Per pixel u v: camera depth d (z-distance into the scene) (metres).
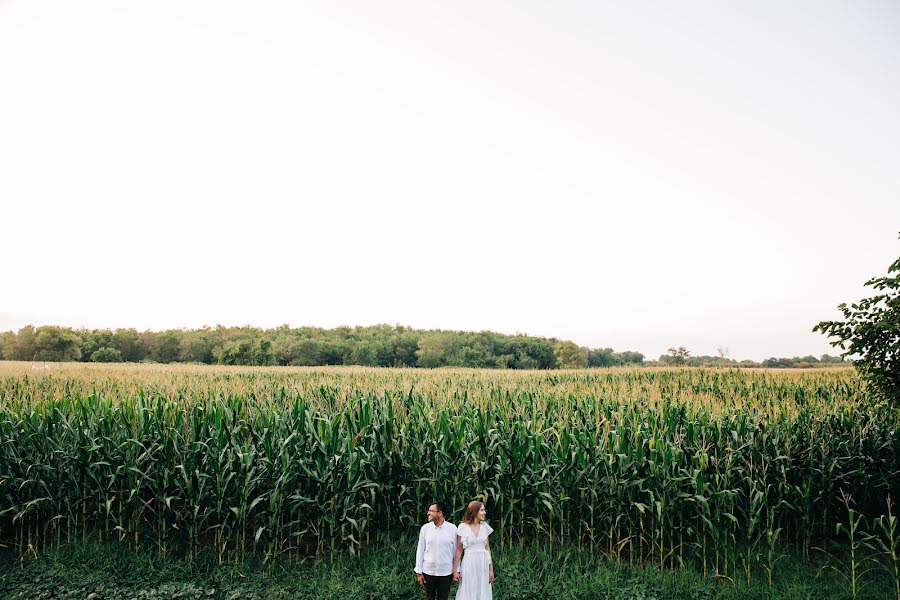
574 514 10.88
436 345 119.19
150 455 10.55
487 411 13.50
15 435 11.19
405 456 11.24
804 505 10.38
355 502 10.49
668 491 10.02
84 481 10.58
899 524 10.68
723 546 9.88
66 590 8.80
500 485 10.89
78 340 100.50
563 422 12.57
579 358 117.69
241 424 11.91
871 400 12.53
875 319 10.54
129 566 9.51
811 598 8.73
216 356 96.44
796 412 12.92
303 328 134.50
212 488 10.12
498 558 9.98
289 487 10.20
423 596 8.87
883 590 9.02
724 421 12.45
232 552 9.99
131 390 17.27
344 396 16.78
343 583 9.18
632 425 12.06
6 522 10.94
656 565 9.88
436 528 7.62
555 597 8.83
